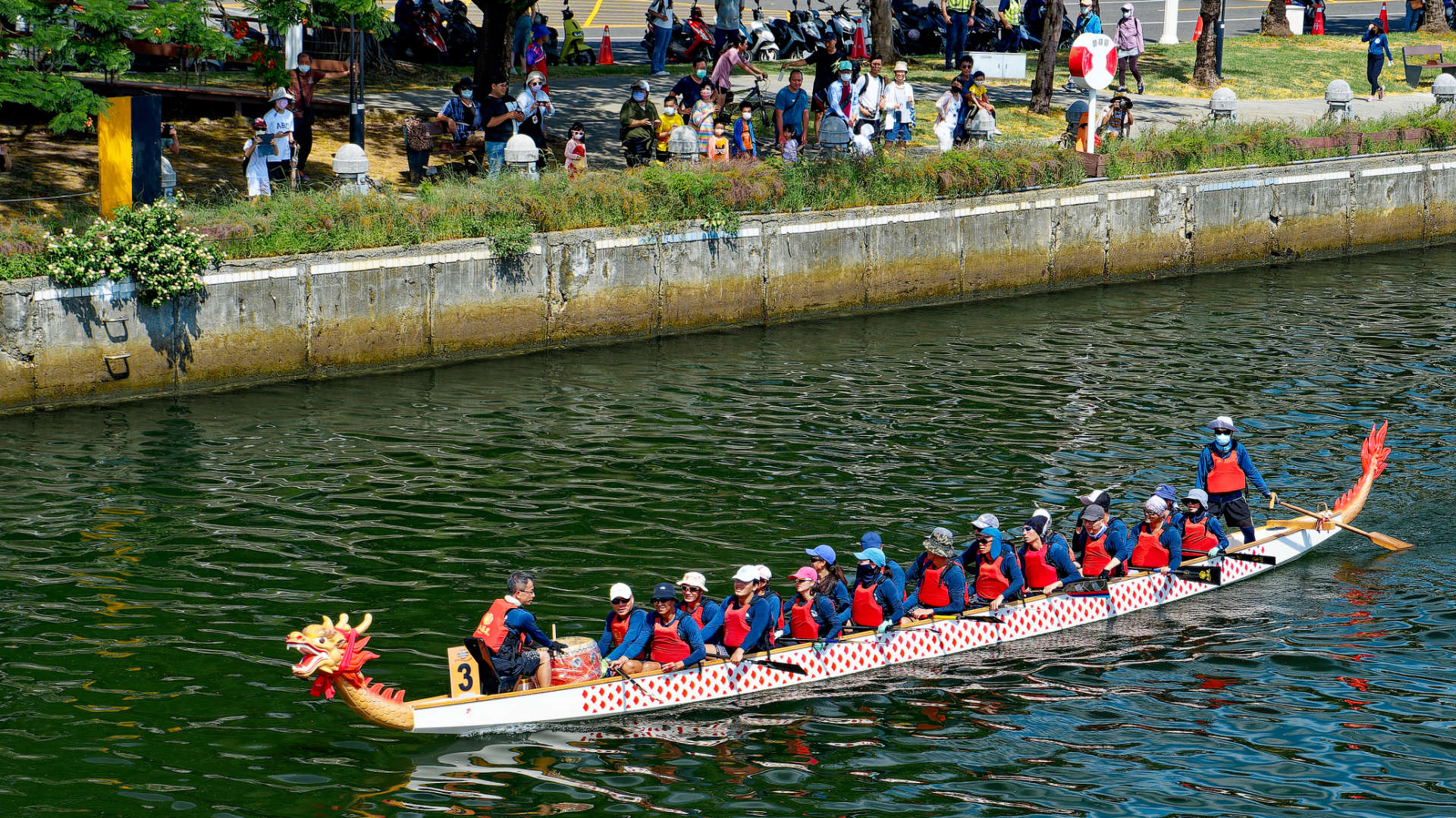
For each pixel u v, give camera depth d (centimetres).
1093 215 4484
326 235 3409
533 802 1650
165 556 2314
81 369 3125
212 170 4056
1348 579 2336
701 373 3494
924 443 2956
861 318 4091
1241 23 8244
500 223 3625
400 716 1764
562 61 6116
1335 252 5000
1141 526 2280
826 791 1681
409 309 3494
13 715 1805
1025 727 1839
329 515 2514
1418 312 4128
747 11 7544
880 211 4116
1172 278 4650
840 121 4238
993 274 4356
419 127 4028
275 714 1838
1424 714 1853
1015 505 2595
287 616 2111
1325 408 3206
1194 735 1809
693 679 1919
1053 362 3597
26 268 3062
